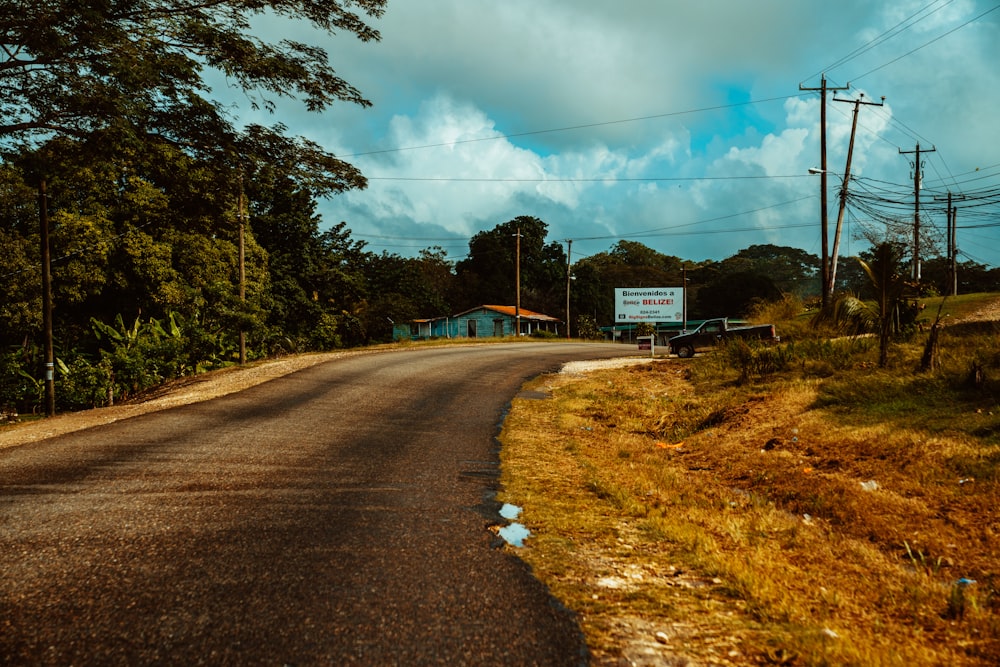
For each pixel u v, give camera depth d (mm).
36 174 18094
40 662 3035
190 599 3834
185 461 8008
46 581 4086
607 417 13422
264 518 5625
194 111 13148
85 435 9891
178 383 19906
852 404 11148
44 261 18219
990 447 7824
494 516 5914
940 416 9430
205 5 13164
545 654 3232
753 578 4445
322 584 4117
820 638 3496
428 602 3867
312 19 13586
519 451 9359
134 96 12219
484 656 3193
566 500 6664
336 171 14805
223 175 14375
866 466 8273
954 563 5363
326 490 6738
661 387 16922
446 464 8305
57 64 11617
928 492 7141
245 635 3369
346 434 10297
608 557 4883
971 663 3484
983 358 12117
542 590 4113
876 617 4145
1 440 9719
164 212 16781
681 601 4035
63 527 5250
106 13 11422
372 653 3195
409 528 5438
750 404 12664
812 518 6926
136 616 3580
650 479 8211
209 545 4859
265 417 11695
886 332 13461
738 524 6289
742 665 3166
